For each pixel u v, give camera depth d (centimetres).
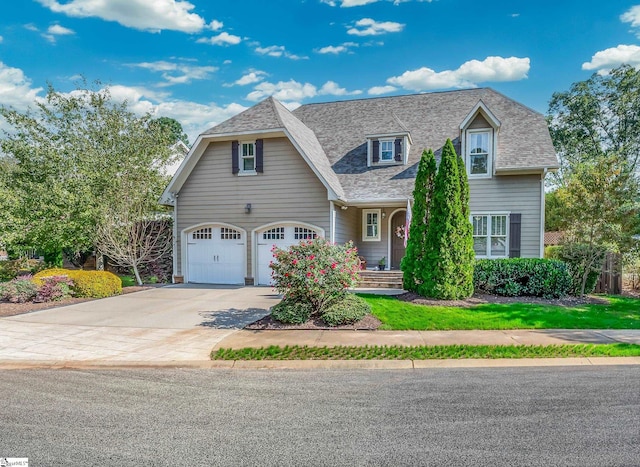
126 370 668
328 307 972
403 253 1802
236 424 457
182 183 1714
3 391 574
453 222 1190
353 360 696
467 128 1566
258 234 1641
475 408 495
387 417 471
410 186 1586
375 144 1744
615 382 584
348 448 398
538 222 1498
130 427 452
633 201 1252
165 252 1814
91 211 1557
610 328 896
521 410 487
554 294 1236
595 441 409
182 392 564
